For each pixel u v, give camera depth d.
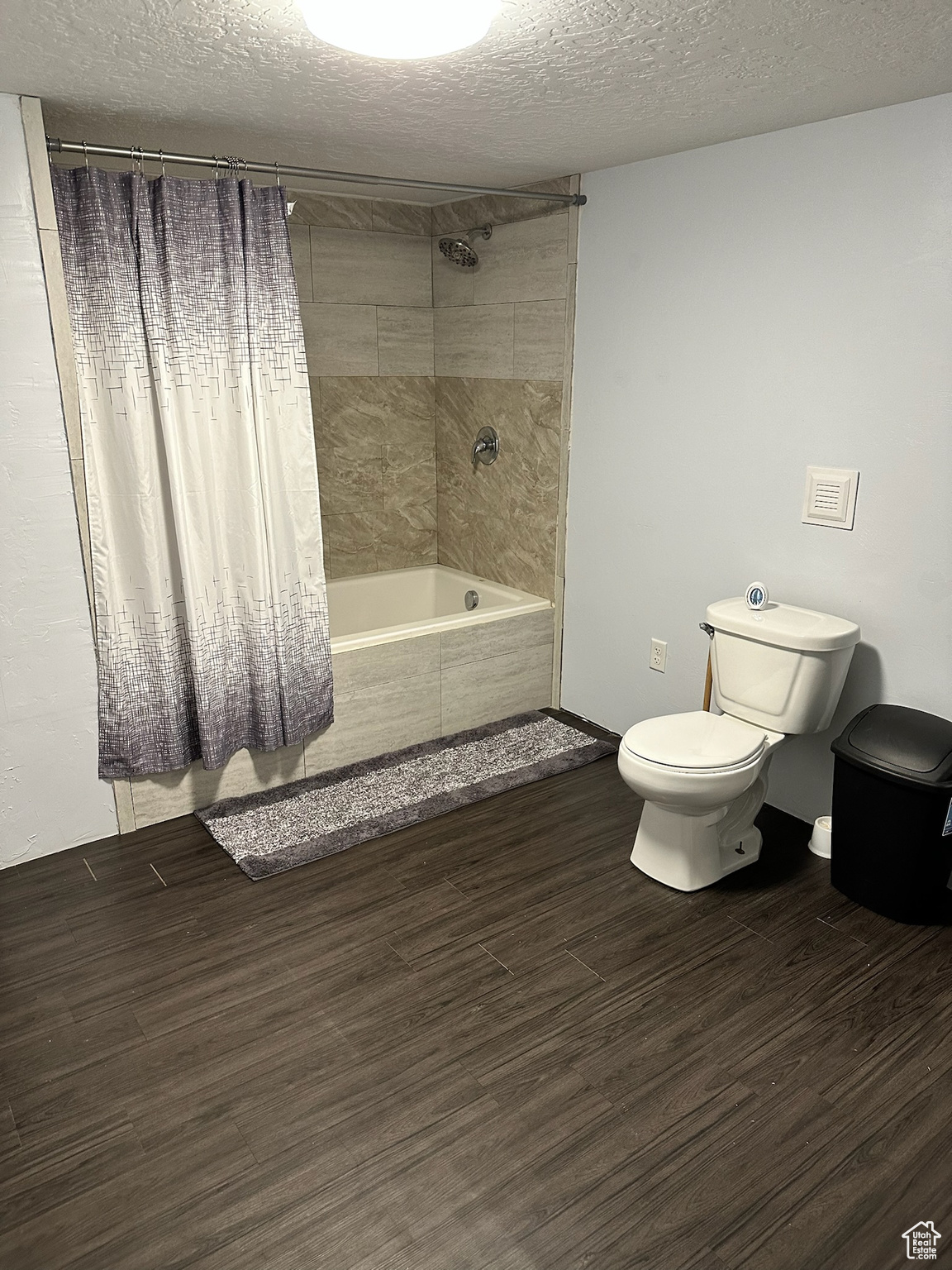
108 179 2.43
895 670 2.62
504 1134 1.78
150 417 2.62
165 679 2.80
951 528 2.41
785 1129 1.80
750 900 2.56
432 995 2.18
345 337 3.94
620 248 3.18
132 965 2.29
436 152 2.91
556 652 3.88
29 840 2.75
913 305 2.38
